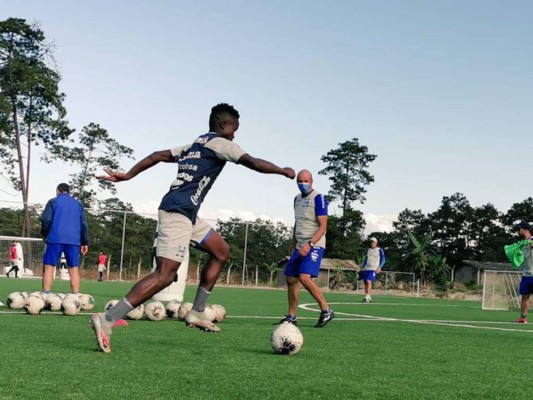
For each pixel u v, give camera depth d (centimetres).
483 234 8831
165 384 371
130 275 3697
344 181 7325
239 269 4344
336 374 438
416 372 468
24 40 5300
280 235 4391
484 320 1235
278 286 4006
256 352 536
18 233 4631
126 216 3812
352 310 1416
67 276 3062
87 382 368
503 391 403
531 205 8794
